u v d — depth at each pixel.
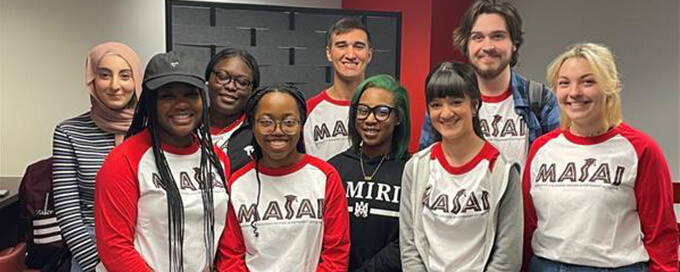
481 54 2.11
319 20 3.22
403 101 1.91
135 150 1.58
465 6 3.66
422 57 3.51
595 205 1.61
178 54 1.65
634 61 3.39
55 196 1.86
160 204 1.57
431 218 1.71
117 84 1.94
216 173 1.68
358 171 1.91
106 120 1.95
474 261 1.65
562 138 1.73
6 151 3.61
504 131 2.13
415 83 3.56
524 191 1.79
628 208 1.61
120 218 1.53
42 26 3.57
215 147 1.79
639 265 1.61
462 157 1.71
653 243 1.61
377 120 1.87
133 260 1.53
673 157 3.22
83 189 1.89
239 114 2.20
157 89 1.56
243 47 3.12
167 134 1.62
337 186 1.76
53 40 3.59
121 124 1.97
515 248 1.64
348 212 1.81
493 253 1.65
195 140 1.67
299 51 3.21
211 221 1.64
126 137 1.70
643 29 3.33
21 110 3.60
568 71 1.66
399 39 3.25
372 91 1.89
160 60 1.61
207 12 3.06
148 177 1.57
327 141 2.38
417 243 1.71
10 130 3.60
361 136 1.93
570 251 1.63
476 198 1.67
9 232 2.82
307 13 3.19
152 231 1.58
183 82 1.55
